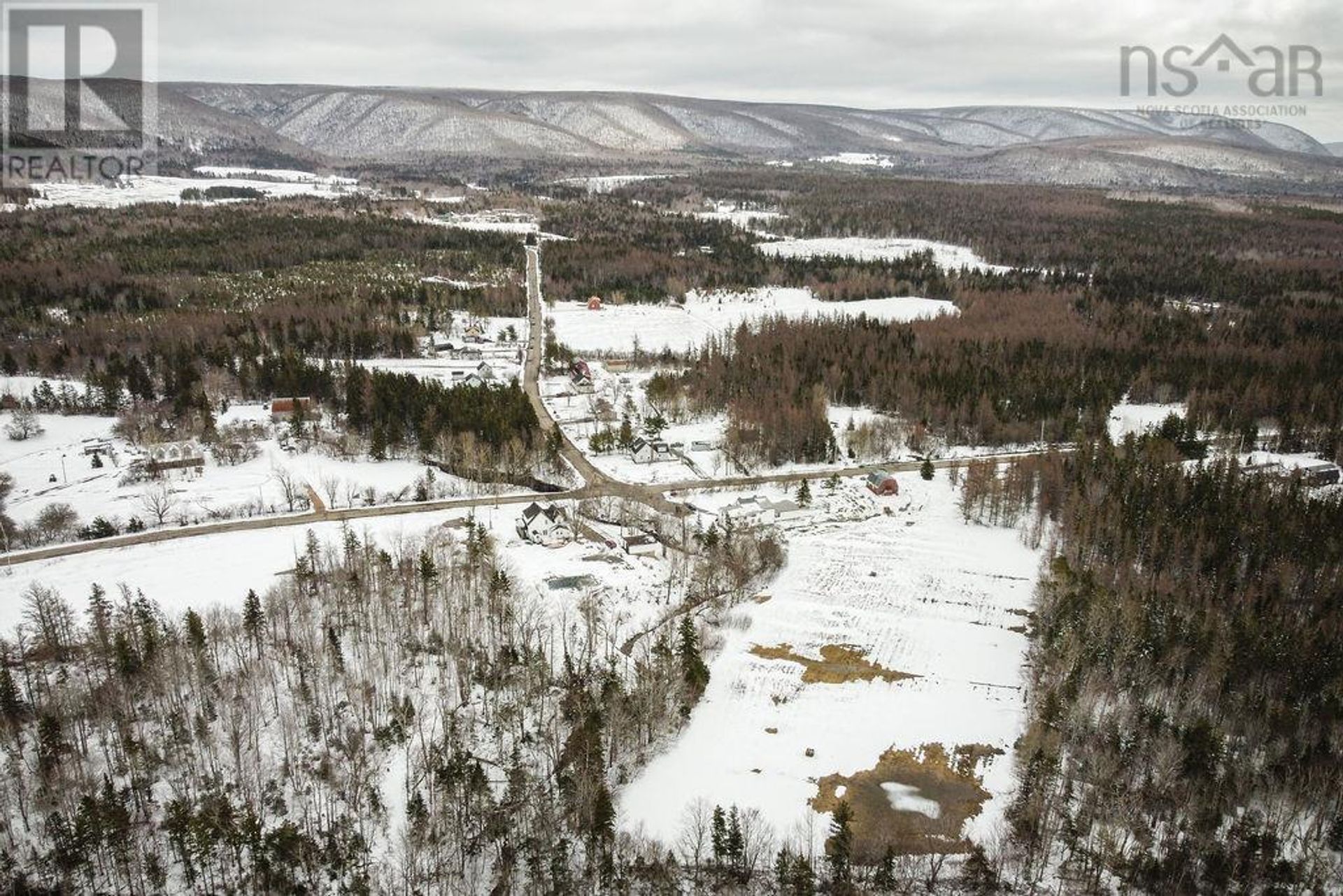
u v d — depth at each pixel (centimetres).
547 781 8100
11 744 7962
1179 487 13288
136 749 7862
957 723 9212
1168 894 7212
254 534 12656
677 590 11481
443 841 7438
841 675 9962
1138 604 10225
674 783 8325
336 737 8412
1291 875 7225
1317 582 11156
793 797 8188
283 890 7019
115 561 11744
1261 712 8838
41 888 6838
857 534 13512
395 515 13475
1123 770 8344
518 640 9912
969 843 7712
